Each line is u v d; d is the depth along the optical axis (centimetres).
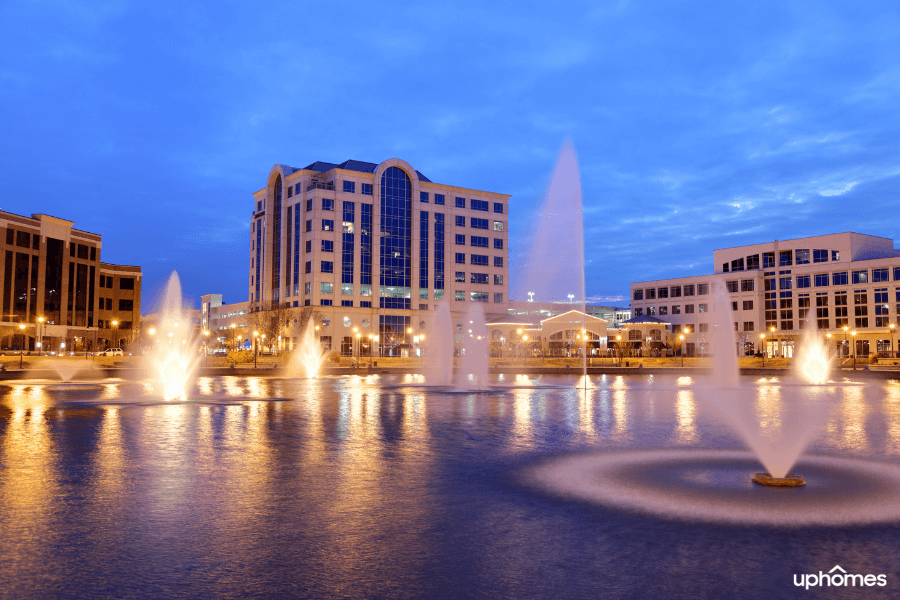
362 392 3519
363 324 10406
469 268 11588
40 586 630
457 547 754
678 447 1532
